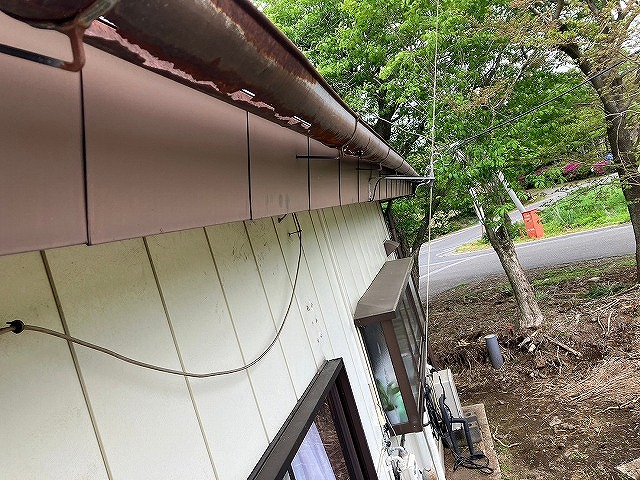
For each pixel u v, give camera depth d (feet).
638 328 28.25
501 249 32.96
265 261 7.06
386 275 17.28
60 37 1.73
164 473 3.66
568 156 29.55
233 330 5.40
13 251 1.78
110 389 3.39
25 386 2.76
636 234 31.60
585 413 23.30
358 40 27.81
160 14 1.90
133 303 3.86
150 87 2.73
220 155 3.54
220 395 4.75
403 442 12.87
